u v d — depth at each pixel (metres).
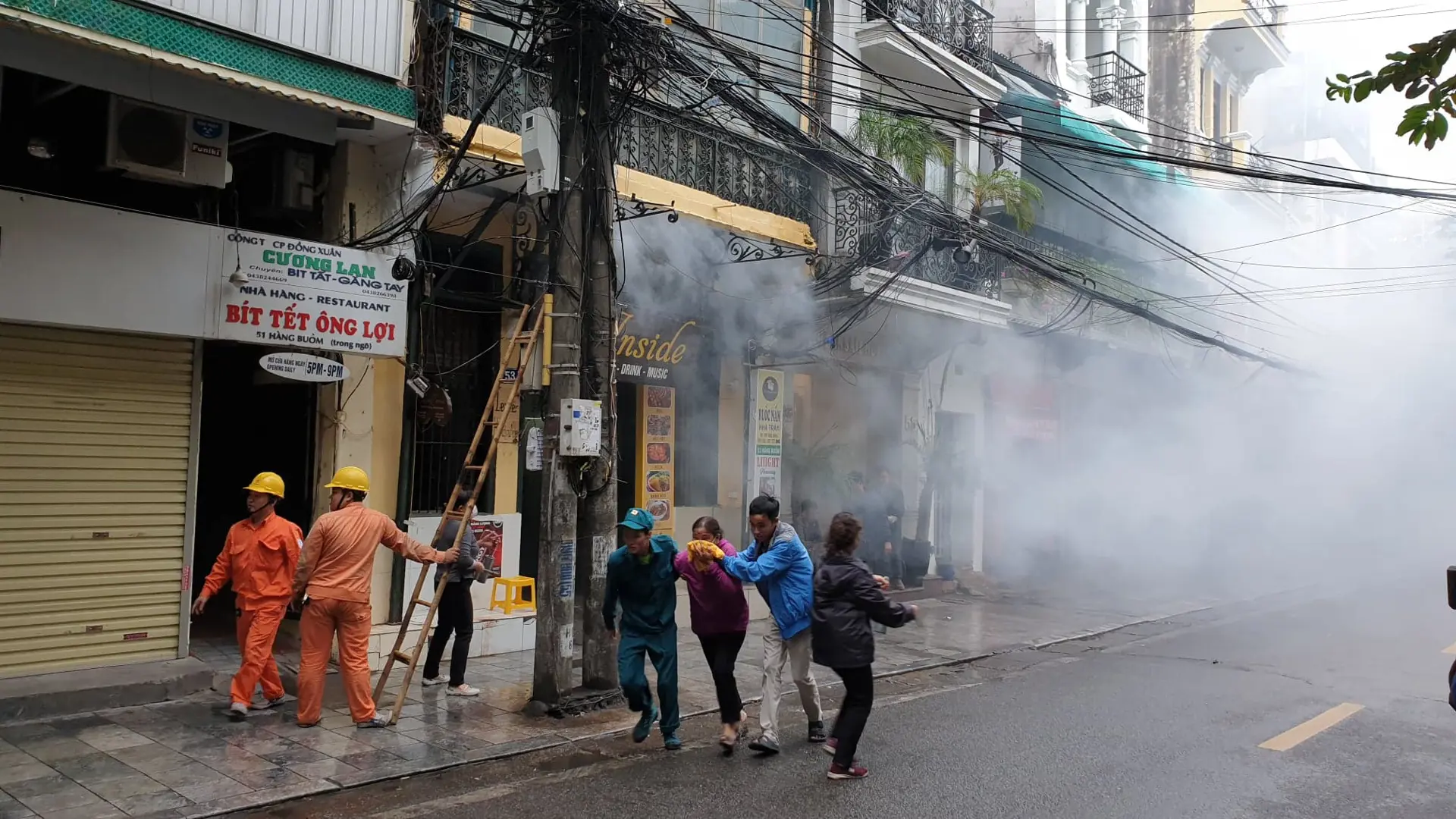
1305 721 6.99
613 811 4.98
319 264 7.42
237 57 6.46
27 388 6.49
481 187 8.51
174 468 7.17
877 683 8.43
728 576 6.00
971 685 8.40
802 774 5.65
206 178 7.12
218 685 7.10
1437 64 3.47
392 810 4.97
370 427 8.09
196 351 7.27
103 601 6.82
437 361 8.92
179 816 4.73
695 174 10.28
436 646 7.40
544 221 7.85
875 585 5.60
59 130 7.25
